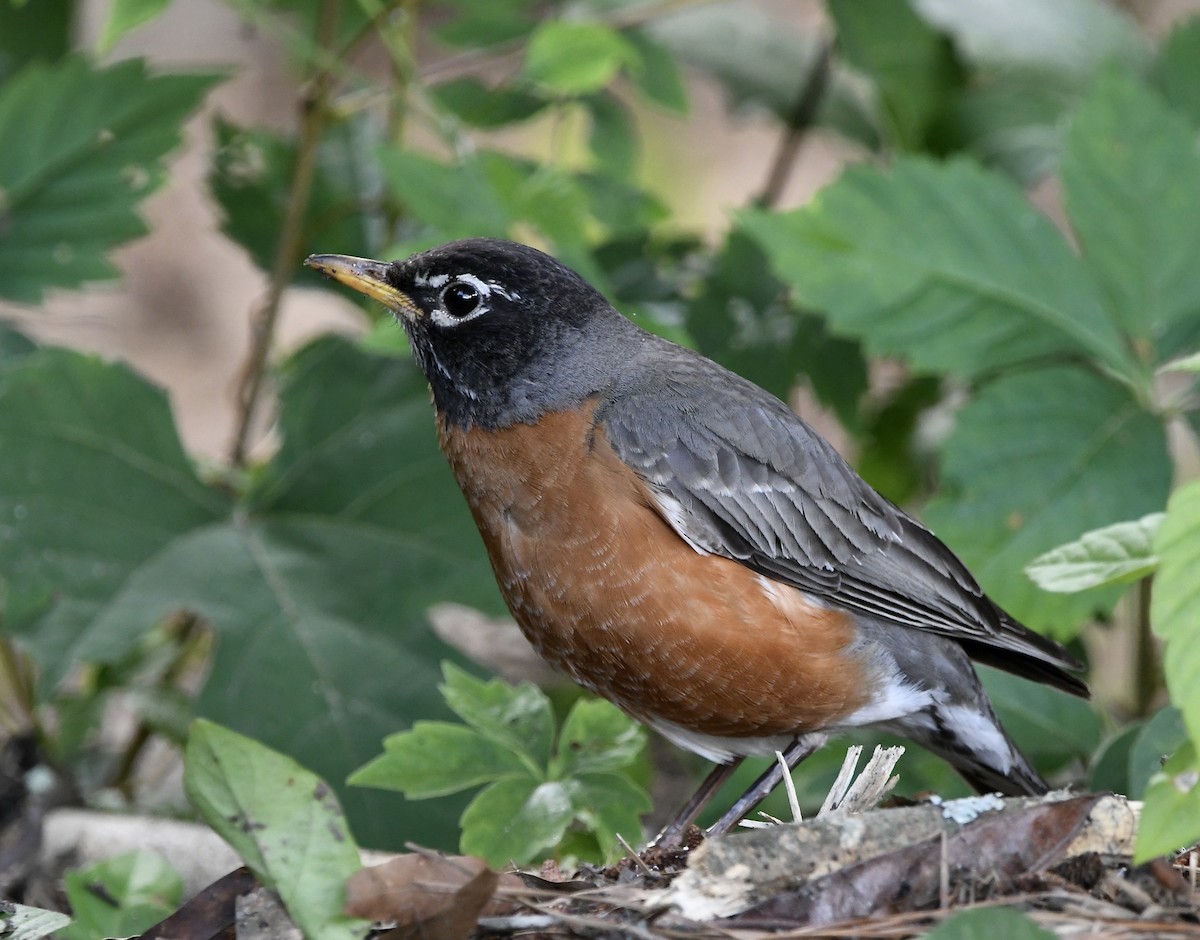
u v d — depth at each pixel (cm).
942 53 1295
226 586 1026
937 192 1040
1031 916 652
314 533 1055
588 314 944
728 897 682
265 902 693
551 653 912
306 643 1013
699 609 870
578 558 882
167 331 1816
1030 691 1008
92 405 1037
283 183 1282
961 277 1033
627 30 1273
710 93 2045
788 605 881
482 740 843
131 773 1180
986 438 1002
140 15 1037
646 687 891
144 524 1037
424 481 1059
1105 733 1027
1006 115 1305
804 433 935
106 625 1001
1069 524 988
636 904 681
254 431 1258
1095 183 1048
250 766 669
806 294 1035
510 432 907
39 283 1120
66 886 817
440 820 977
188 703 1120
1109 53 1304
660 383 919
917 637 930
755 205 1293
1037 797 744
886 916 660
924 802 772
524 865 824
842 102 1369
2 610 995
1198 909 668
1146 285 1033
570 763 847
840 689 897
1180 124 1045
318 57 1089
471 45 1257
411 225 1277
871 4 1262
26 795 1072
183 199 1923
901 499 1334
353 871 660
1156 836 588
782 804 1001
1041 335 1034
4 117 1095
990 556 986
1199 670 576
